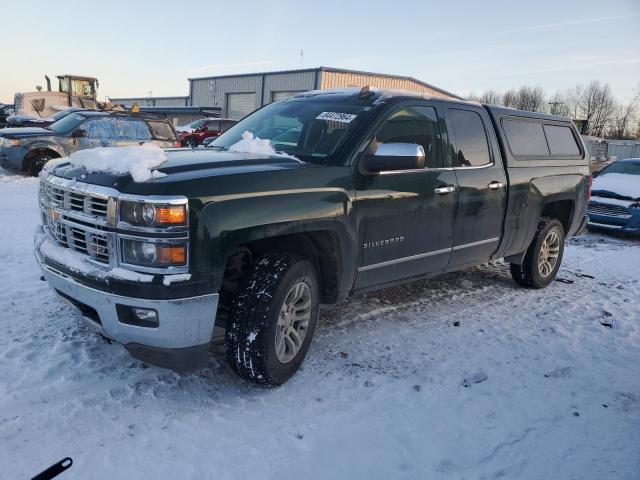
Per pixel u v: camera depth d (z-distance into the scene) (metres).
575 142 6.27
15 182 11.23
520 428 3.12
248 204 3.00
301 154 3.78
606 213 10.14
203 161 3.26
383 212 3.80
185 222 2.76
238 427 2.91
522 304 5.38
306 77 32.19
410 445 2.88
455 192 4.38
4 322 3.96
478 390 3.53
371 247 3.80
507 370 3.86
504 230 5.08
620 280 6.71
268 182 3.16
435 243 4.32
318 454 2.74
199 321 2.89
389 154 3.53
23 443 2.63
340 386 3.44
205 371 3.50
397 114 4.01
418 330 4.47
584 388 3.66
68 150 12.07
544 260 5.90
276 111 4.55
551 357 4.13
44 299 4.45
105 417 2.90
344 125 3.86
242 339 3.12
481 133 4.83
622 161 12.02
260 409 3.11
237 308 3.15
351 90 4.43
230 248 2.93
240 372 3.21
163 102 52.62
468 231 4.63
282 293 3.18
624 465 2.83
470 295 5.55
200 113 38.91
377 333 4.34
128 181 2.82
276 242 3.52
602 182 10.80
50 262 3.21
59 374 3.29
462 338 4.38
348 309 4.84
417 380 3.61
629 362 4.13
